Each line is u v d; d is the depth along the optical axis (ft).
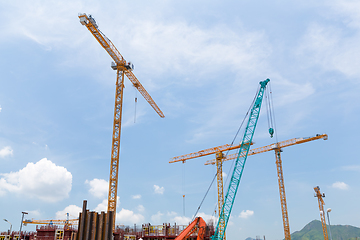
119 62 369.71
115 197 312.50
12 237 291.38
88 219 145.18
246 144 298.76
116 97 355.77
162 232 307.99
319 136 480.23
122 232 290.97
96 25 324.39
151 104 497.87
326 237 517.55
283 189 497.05
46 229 248.93
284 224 478.59
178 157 561.43
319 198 547.08
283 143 514.27
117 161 328.08
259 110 305.53
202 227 226.79
